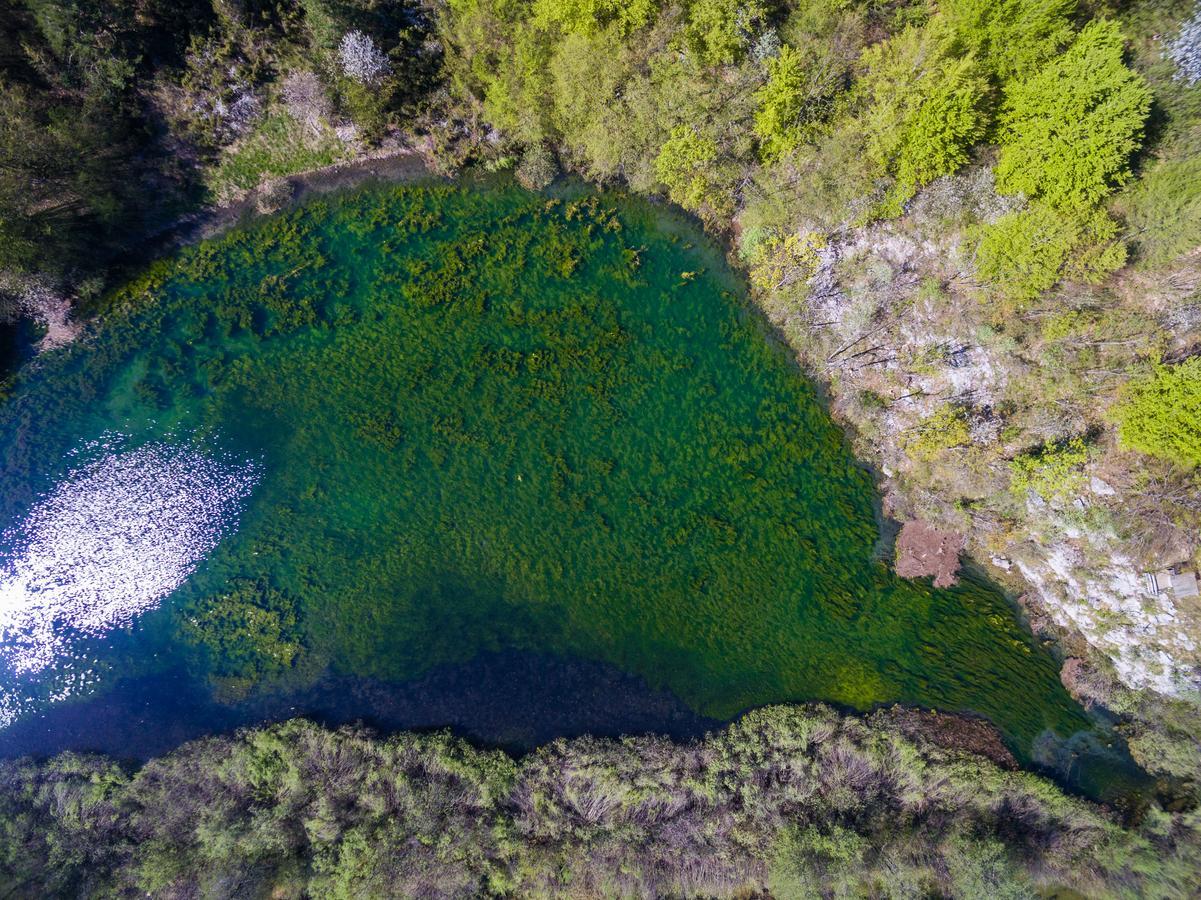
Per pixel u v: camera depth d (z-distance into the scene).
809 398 35.53
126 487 35.25
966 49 29.12
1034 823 32.38
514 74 33.06
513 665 35.56
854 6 30.88
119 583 34.94
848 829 32.06
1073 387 31.62
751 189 34.53
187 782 33.09
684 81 31.91
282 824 32.25
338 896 31.06
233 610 35.12
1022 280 31.09
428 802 32.81
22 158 30.94
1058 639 33.81
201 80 34.84
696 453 35.75
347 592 35.59
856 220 33.47
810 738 33.66
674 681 35.25
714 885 32.22
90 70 32.69
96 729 34.34
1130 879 30.64
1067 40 28.08
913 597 34.66
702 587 35.41
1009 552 33.97
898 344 34.22
